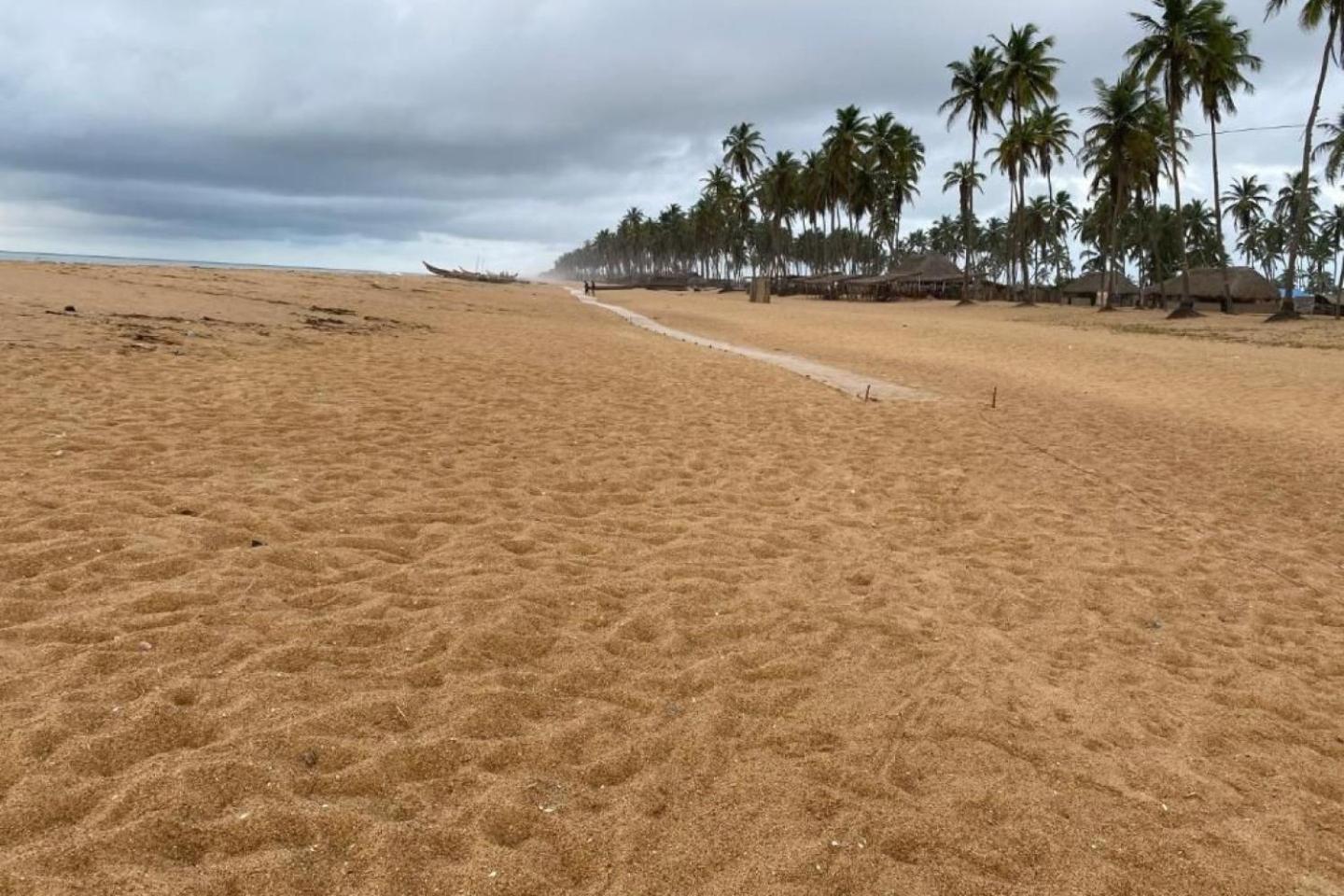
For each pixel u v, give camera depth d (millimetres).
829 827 2787
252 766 2732
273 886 2250
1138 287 64375
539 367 13102
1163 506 7727
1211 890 2660
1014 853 2752
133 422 7129
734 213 95625
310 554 4707
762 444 9086
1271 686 4230
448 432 8148
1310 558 6473
